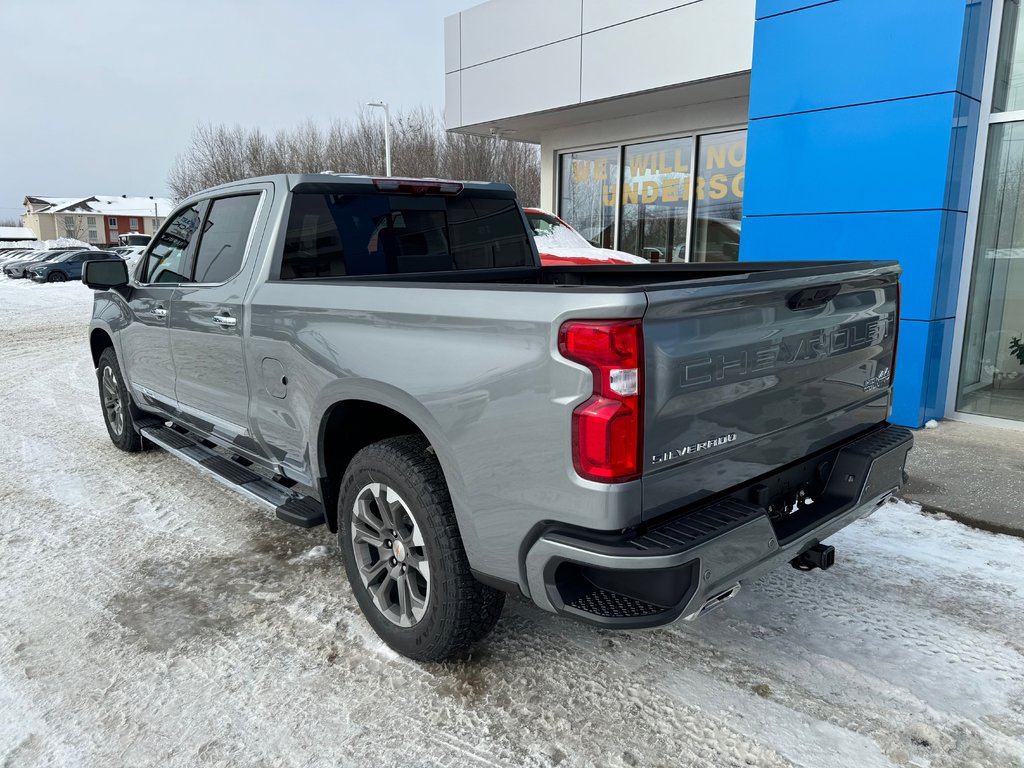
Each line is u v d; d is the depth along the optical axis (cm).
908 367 590
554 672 275
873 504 276
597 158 1234
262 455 355
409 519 270
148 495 473
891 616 311
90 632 306
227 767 228
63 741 240
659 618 204
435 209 386
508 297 217
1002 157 581
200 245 395
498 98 1159
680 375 204
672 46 909
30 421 685
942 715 247
